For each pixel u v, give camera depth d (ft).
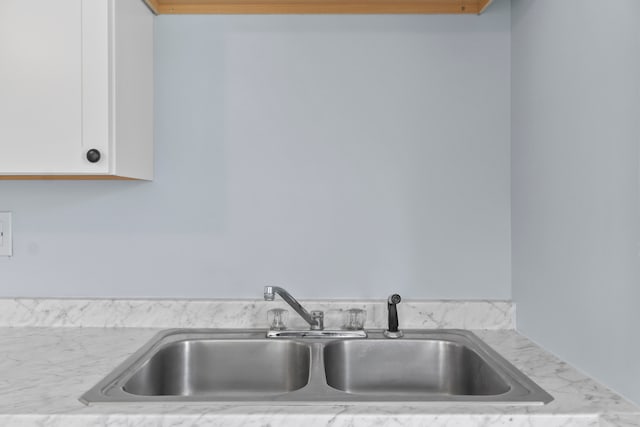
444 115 5.24
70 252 5.21
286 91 5.22
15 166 4.06
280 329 4.77
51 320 5.08
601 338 3.39
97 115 4.06
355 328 4.81
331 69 5.23
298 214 5.23
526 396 3.14
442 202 5.24
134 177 4.66
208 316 5.08
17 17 4.05
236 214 5.24
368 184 5.23
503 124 5.24
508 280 5.22
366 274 5.23
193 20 5.25
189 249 5.23
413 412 2.92
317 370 3.76
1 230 5.19
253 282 5.23
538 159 4.46
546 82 4.28
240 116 5.23
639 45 2.92
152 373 4.10
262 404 3.02
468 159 5.24
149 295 5.23
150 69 5.09
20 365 3.80
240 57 5.24
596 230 3.44
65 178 4.97
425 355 4.65
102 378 3.49
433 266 5.23
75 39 4.05
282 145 5.24
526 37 4.76
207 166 5.23
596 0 3.42
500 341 4.60
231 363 4.63
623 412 2.91
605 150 3.31
